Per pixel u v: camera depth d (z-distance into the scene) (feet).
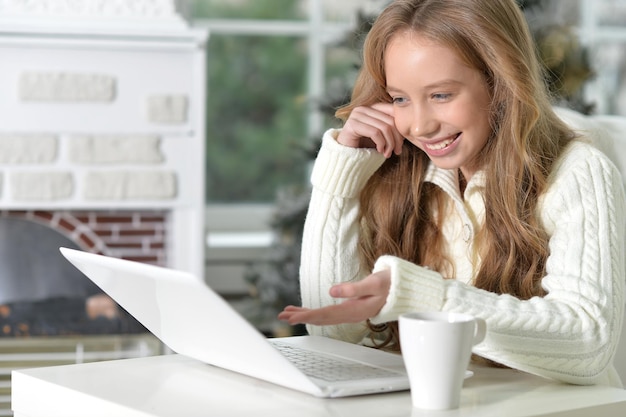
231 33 17.80
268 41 17.90
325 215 5.82
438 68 4.90
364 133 5.63
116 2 13.05
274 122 18.03
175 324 4.64
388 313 4.37
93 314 13.03
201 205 13.20
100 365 4.88
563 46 12.67
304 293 5.87
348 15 18.02
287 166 18.15
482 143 5.18
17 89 12.81
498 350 4.66
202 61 13.11
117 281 4.60
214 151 17.94
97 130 12.98
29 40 12.66
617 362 6.71
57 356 11.81
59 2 12.90
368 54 5.23
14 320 12.74
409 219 5.85
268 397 4.24
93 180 12.98
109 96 12.96
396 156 5.88
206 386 4.43
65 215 13.30
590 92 17.98
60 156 12.95
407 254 5.86
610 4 18.13
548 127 5.34
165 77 13.08
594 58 13.23
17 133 12.86
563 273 4.89
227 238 17.66
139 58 13.01
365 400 4.19
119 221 13.41
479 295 4.56
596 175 5.13
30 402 4.63
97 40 12.85
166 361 4.98
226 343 4.37
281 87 17.99
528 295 5.23
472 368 4.97
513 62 4.98
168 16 13.12
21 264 13.28
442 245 5.83
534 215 5.24
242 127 17.98
